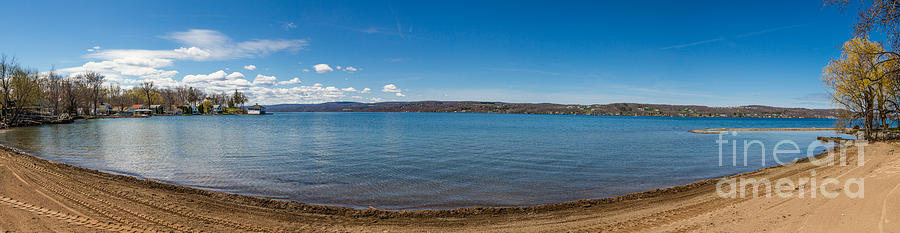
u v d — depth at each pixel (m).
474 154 30.19
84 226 9.03
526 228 10.77
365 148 34.81
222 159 26.45
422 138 47.75
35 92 68.81
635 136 54.22
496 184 17.92
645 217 11.50
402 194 15.71
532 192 16.27
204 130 62.72
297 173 20.69
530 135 54.72
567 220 11.57
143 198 12.92
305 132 59.38
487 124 100.94
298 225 10.81
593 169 22.55
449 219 11.74
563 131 66.69
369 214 12.12
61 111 99.25
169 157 27.48
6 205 9.96
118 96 158.12
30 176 15.05
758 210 11.01
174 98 181.38
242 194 15.48
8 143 36.44
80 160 25.36
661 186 17.59
